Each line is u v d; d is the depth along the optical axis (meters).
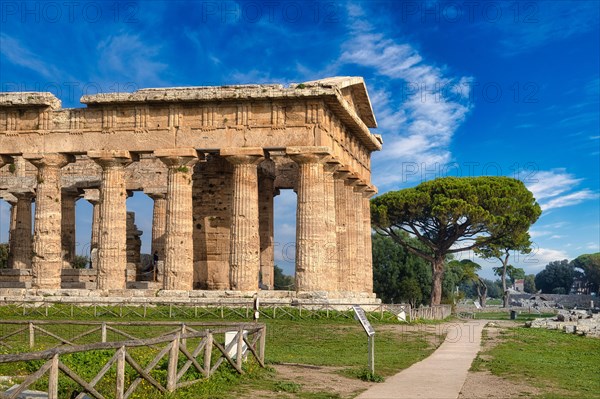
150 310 45.69
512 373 25.84
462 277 138.00
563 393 21.80
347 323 42.41
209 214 57.03
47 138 52.22
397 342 36.53
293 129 48.78
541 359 31.86
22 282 58.78
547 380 24.50
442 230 87.31
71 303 48.38
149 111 51.06
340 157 53.94
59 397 17.56
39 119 52.53
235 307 45.88
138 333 35.03
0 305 48.41
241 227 48.78
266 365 24.97
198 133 50.03
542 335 44.94
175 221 49.75
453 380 23.80
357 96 57.72
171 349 18.89
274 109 49.19
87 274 64.94
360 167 61.94
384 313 47.94
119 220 51.16
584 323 56.56
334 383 22.42
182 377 20.28
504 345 37.38
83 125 51.91
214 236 56.78
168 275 49.50
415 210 86.38
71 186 66.62
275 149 49.09
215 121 49.94
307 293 47.25
